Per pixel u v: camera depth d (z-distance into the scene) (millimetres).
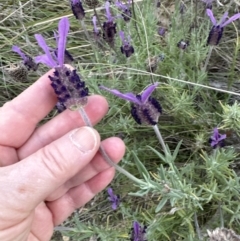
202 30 243
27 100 163
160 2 244
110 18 206
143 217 203
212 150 206
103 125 223
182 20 235
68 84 133
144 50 225
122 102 227
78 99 135
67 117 164
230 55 244
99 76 234
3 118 164
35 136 168
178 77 222
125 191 217
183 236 191
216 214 197
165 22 257
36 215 181
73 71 134
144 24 217
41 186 136
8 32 269
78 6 208
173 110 213
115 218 218
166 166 222
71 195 187
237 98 231
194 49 225
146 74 213
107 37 211
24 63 195
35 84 163
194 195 171
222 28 192
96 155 167
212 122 218
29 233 175
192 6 244
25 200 138
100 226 205
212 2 248
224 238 142
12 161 168
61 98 135
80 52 256
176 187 171
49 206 186
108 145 164
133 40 235
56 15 269
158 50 224
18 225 150
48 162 135
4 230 146
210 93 234
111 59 227
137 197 214
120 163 221
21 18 268
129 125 218
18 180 136
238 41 222
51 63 134
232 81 226
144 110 148
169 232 199
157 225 185
